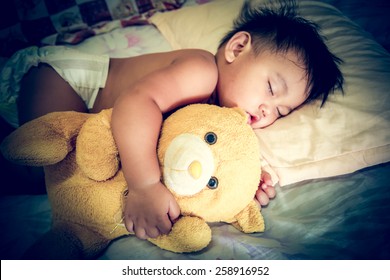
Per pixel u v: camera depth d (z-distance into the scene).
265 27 0.86
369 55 0.90
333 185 0.76
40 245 0.59
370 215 0.67
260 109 0.79
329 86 0.84
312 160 0.78
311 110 0.83
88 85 0.88
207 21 1.10
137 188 0.60
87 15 1.20
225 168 0.57
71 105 0.87
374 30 1.10
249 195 0.61
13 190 0.79
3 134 0.91
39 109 0.84
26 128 0.61
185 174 0.55
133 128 0.62
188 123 0.60
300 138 0.79
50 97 0.85
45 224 0.68
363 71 0.86
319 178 0.79
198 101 0.77
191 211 0.59
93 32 1.16
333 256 0.61
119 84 0.88
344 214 0.69
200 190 0.57
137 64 0.89
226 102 0.82
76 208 0.61
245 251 0.62
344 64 0.89
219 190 0.57
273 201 0.75
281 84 0.78
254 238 0.65
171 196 0.59
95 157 0.59
